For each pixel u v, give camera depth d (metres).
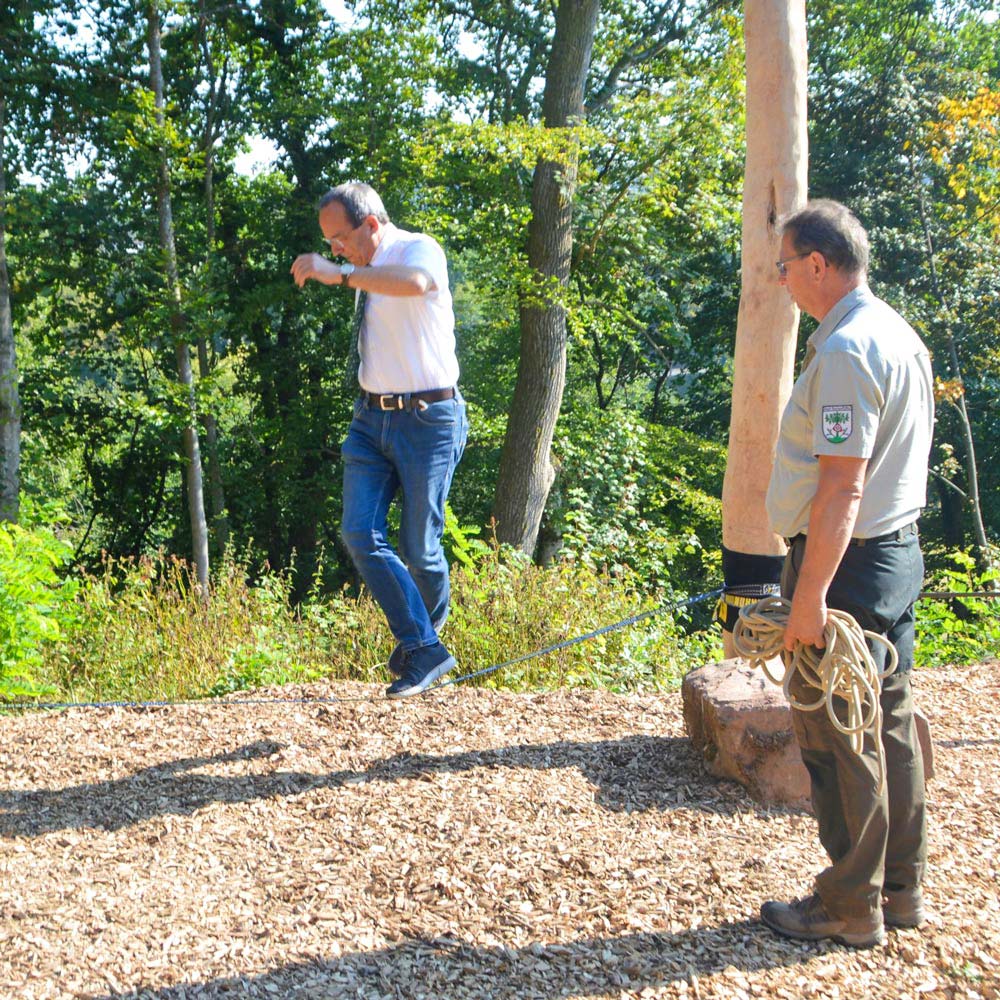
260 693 5.33
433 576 4.02
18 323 19.70
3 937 2.99
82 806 3.93
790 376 4.40
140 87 16.28
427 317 3.75
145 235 18.94
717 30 18.19
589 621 7.38
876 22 22.14
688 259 23.52
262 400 22.88
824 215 2.79
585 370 27.28
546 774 4.14
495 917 3.11
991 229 21.22
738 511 4.42
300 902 3.20
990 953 2.90
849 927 2.92
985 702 5.17
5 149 18.09
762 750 3.92
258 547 23.06
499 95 19.48
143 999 2.70
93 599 7.45
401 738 4.54
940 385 19.44
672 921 3.07
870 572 2.77
